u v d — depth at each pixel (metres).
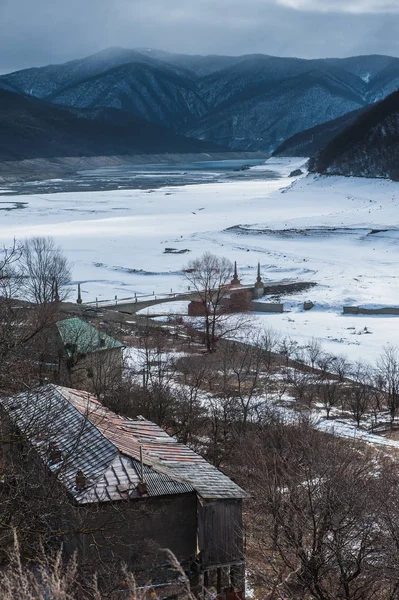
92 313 112.56
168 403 53.31
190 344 98.12
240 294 131.25
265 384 71.25
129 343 88.50
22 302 72.12
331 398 68.75
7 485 26.16
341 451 38.50
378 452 45.88
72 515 28.47
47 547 25.94
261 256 184.25
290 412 58.97
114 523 28.55
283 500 31.86
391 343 104.62
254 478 37.19
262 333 108.12
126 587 26.92
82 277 156.88
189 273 156.12
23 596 14.96
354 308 129.12
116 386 57.84
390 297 137.75
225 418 50.66
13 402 34.69
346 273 161.75
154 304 130.25
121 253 183.00
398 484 34.47
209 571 30.27
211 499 30.31
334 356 91.38
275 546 31.05
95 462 31.31
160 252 186.12
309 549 30.02
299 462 36.75
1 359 31.53
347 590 27.61
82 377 57.94
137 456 32.00
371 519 29.92
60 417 34.62
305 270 165.00
